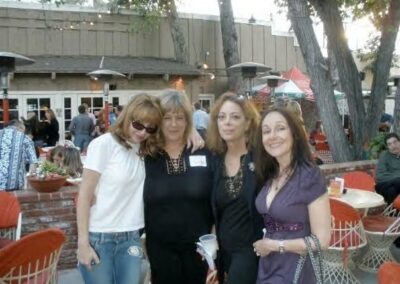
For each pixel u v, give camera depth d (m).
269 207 2.68
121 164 3.11
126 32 17.00
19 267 2.96
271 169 2.81
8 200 4.46
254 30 19.33
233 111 3.09
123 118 3.11
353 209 4.57
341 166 7.50
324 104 8.13
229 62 16.77
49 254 3.12
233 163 3.13
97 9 16.47
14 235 4.54
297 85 16.02
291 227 2.63
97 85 15.37
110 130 3.16
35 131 13.11
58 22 15.88
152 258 3.33
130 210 3.17
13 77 14.23
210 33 18.55
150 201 3.21
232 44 16.72
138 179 3.17
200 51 18.39
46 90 14.77
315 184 2.60
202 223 3.25
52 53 15.87
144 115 3.06
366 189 6.20
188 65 17.27
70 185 6.02
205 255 3.10
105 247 3.11
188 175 3.21
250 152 3.05
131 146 3.16
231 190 3.06
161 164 3.23
